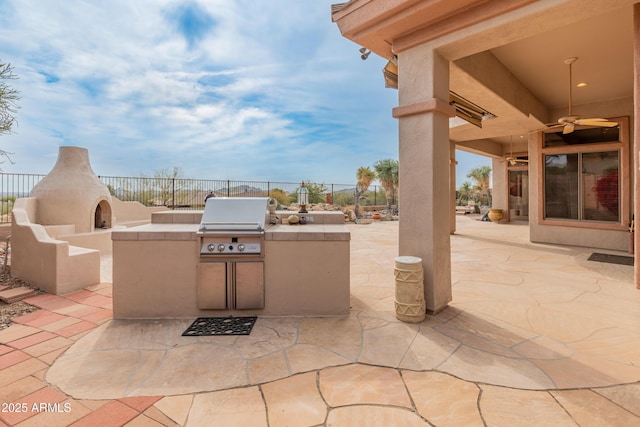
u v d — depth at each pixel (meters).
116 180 11.90
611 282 5.06
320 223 4.62
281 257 3.65
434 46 3.66
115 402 2.12
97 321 3.54
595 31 4.84
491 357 2.71
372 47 4.23
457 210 24.20
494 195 16.84
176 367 2.56
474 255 7.43
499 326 3.37
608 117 7.95
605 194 8.09
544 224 9.16
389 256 7.39
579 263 6.50
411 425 1.90
